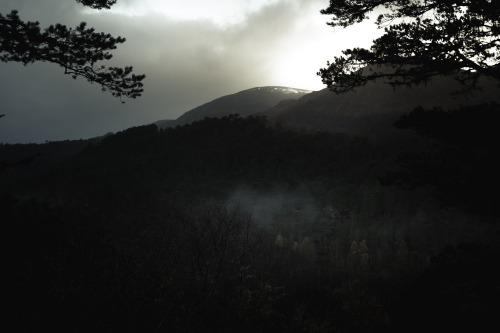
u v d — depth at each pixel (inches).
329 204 3408.0
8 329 147.5
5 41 241.0
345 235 2600.9
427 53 209.6
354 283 1397.6
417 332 206.5
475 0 191.9
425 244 2273.6
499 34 198.8
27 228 252.5
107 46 267.9
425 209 2738.7
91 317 161.3
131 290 181.9
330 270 1759.4
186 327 177.9
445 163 218.8
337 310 738.8
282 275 1063.0
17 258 207.2
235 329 201.0
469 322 188.7
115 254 212.8
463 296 202.1
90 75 281.4
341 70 239.8
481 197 195.3
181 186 3880.4
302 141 6215.6
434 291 221.5
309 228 2878.9
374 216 2950.3
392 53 217.9
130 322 166.1
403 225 2620.6
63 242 267.3
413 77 224.5
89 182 4183.1
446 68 209.3
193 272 229.6
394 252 2260.1
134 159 5989.2
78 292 169.0
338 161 5014.8
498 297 192.7
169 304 187.6
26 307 158.4
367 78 233.5
